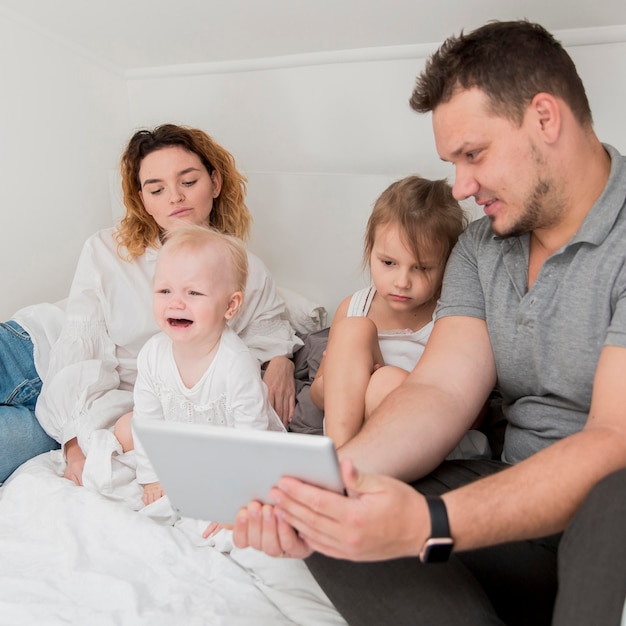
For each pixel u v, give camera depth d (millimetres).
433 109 1061
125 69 2295
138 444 1436
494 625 843
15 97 2064
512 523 835
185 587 1150
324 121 2057
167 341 1463
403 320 1522
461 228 1479
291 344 1771
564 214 1057
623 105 1663
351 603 902
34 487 1386
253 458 827
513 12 1637
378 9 1729
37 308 1807
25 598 1125
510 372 1146
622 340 936
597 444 868
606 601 708
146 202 1701
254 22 1891
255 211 2047
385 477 844
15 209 2117
